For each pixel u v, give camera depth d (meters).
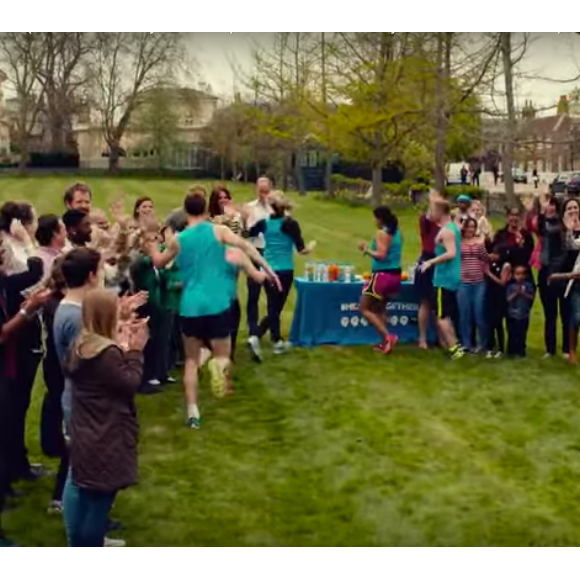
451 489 5.55
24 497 5.29
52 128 52.53
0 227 5.41
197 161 51.47
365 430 6.69
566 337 8.89
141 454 6.14
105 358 3.96
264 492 5.48
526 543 4.81
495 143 18.86
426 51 19.50
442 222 9.13
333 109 24.31
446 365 8.69
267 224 8.77
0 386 4.62
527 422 6.96
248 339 9.16
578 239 8.71
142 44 50.38
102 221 6.77
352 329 9.61
